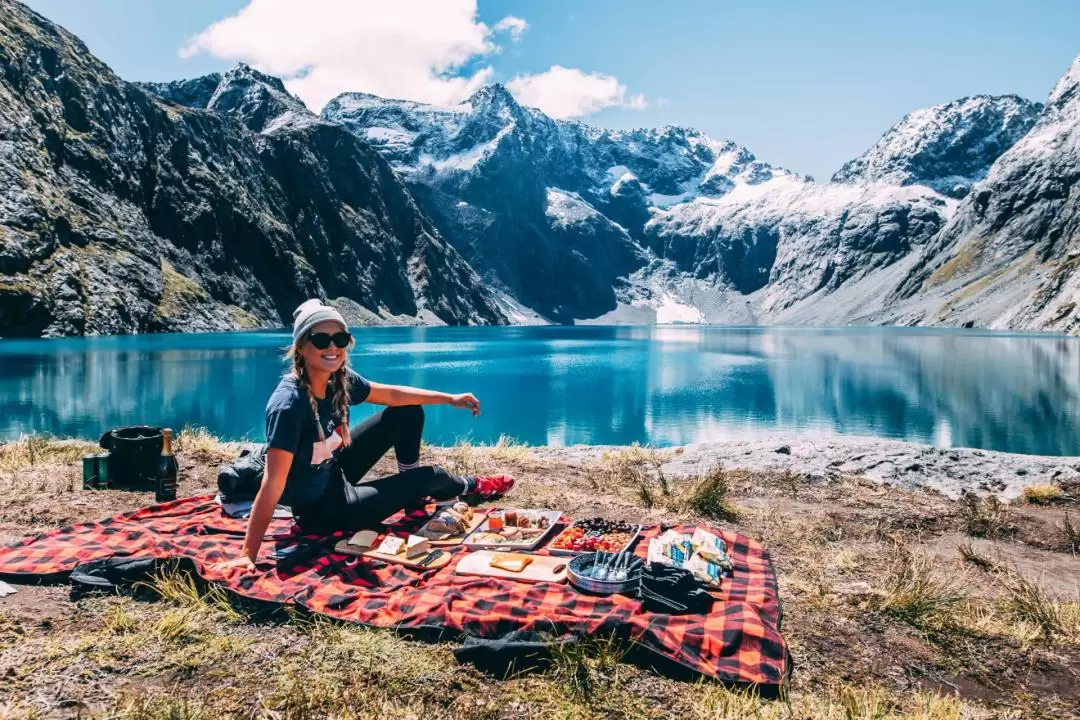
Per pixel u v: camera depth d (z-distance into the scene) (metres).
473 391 37.62
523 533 5.38
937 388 40.06
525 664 3.54
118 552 4.79
